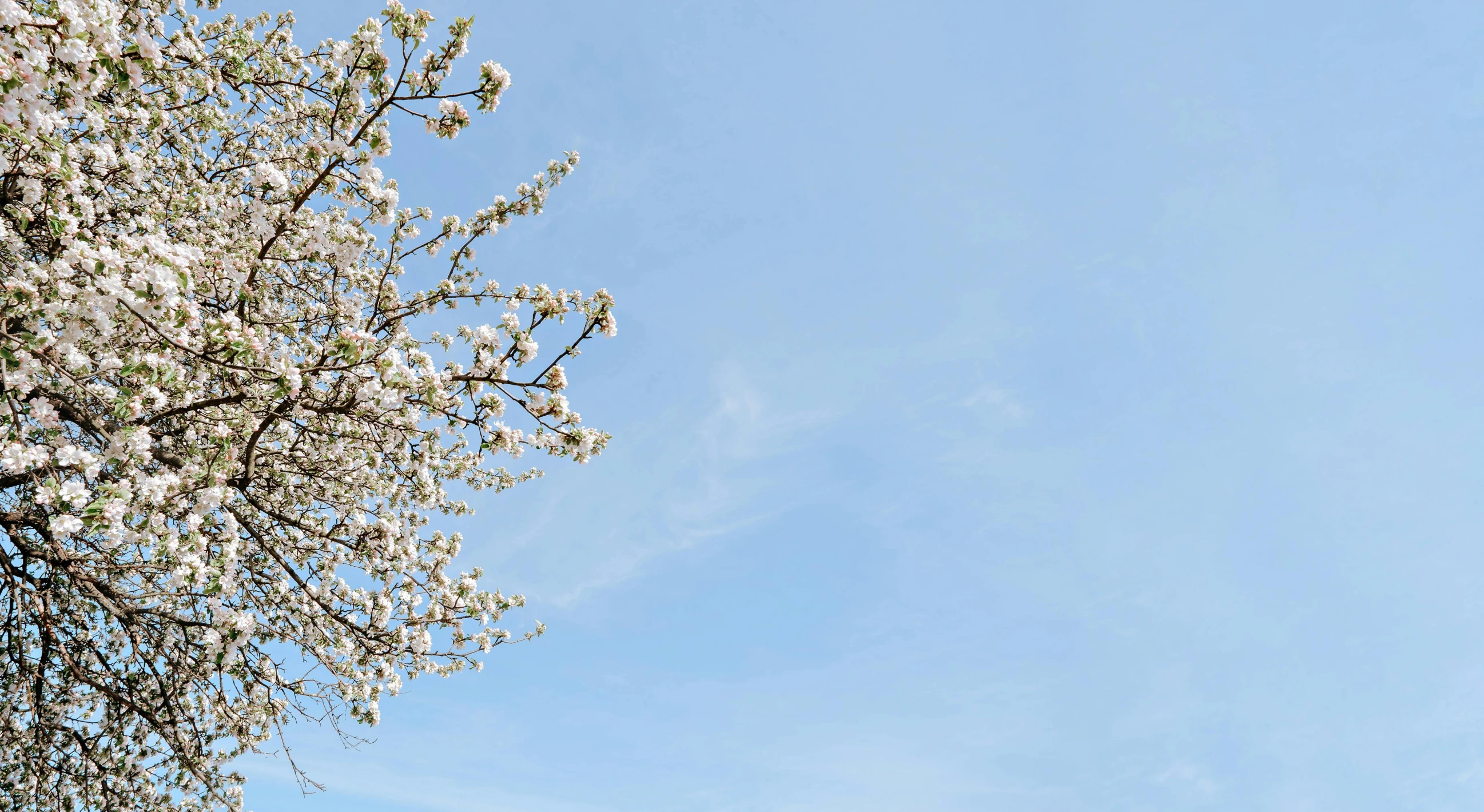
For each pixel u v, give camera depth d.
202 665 7.23
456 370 6.56
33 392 5.42
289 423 6.68
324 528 8.14
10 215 5.39
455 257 7.27
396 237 7.49
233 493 5.78
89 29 4.41
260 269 6.50
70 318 4.90
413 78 5.70
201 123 7.50
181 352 5.58
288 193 6.23
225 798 7.69
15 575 6.79
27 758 7.36
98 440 6.14
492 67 5.75
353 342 5.50
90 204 5.12
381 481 7.99
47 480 5.00
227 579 5.59
